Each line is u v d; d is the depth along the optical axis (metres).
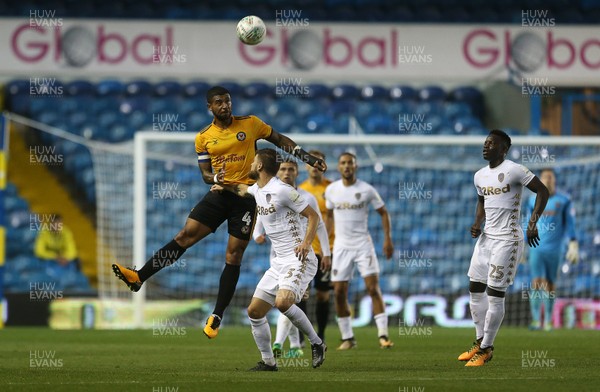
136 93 66.12
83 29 61.53
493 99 65.50
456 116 65.75
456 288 57.84
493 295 27.16
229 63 62.34
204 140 27.67
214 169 27.83
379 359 29.97
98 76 61.78
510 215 27.20
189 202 60.66
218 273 56.91
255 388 21.27
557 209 47.44
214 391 20.73
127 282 27.42
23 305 51.94
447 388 21.27
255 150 27.86
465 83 65.06
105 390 21.08
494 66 63.19
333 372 25.39
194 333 44.59
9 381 23.14
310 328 25.55
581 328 50.94
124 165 63.03
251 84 66.06
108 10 63.62
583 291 56.44
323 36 62.44
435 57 62.97
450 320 54.47
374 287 36.12
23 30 61.12
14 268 59.50
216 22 62.34
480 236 28.11
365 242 36.19
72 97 65.69
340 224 36.22
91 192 63.25
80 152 64.12
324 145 59.47
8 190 62.38
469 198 59.34
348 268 35.81
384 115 66.00
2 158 50.94
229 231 27.56
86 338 41.12
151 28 62.00
